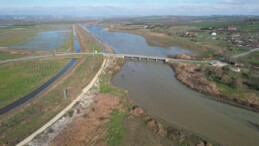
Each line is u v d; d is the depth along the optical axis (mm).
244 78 74688
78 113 50688
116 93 62312
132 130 44094
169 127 45250
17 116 47625
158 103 57938
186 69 87062
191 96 63125
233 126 47500
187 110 54312
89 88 65188
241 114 53094
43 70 83562
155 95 63344
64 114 50188
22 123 44938
